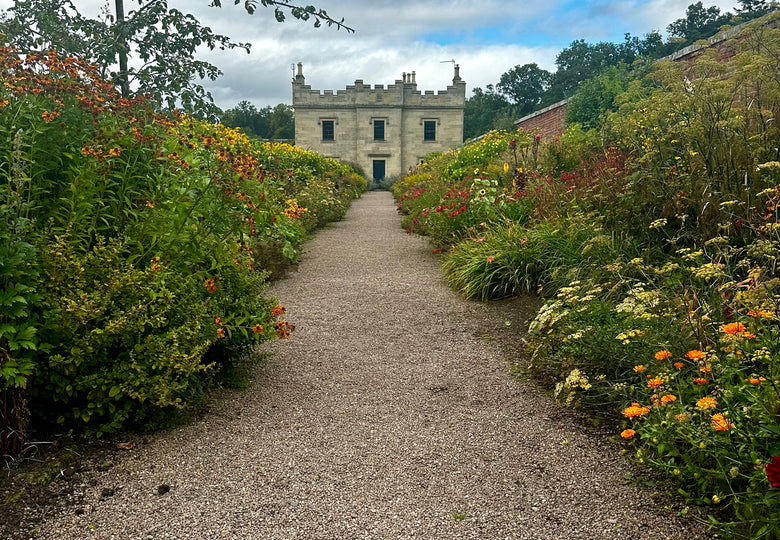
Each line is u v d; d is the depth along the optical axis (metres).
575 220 5.26
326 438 2.79
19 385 2.20
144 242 3.08
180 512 2.18
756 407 2.20
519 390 3.37
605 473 2.43
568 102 14.77
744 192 4.04
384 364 3.84
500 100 61.41
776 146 4.36
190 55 4.84
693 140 4.79
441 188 10.85
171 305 2.82
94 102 3.05
